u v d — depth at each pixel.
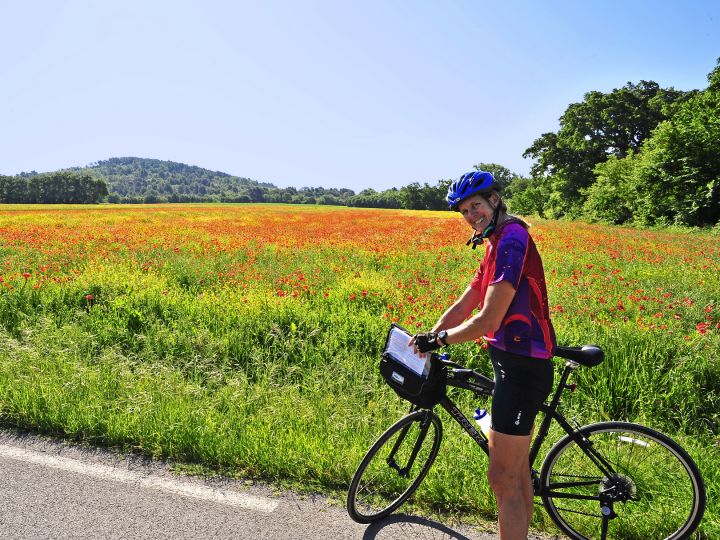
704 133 27.61
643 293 7.30
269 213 42.84
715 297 7.21
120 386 4.17
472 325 2.16
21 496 2.82
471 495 2.80
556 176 53.88
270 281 8.39
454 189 2.27
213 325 5.65
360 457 3.10
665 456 2.45
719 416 3.78
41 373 4.32
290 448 3.24
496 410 2.21
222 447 3.24
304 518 2.69
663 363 4.28
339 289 7.46
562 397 4.10
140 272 8.46
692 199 27.89
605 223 34.59
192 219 30.30
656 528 2.48
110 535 2.51
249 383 4.48
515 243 2.12
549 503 2.55
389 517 2.72
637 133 52.06
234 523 2.63
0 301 6.34
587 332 5.09
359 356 4.91
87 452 3.32
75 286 6.93
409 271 9.79
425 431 2.77
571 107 54.31
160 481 3.00
